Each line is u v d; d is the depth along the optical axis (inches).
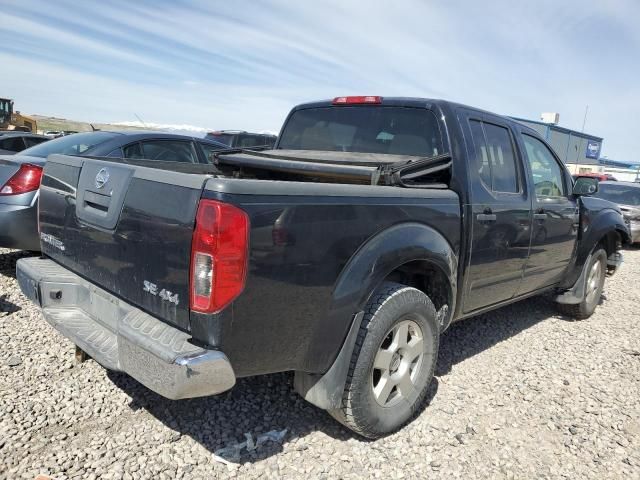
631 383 155.6
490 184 147.2
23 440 105.1
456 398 138.2
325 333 100.0
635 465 113.7
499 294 158.6
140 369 88.5
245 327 87.6
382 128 154.0
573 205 191.2
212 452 106.4
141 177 96.4
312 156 145.7
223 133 625.9
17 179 199.2
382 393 112.0
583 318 217.0
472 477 105.7
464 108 146.3
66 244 120.6
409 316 114.3
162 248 90.3
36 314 173.3
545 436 123.0
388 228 109.9
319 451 109.9
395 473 104.8
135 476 97.0
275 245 88.4
